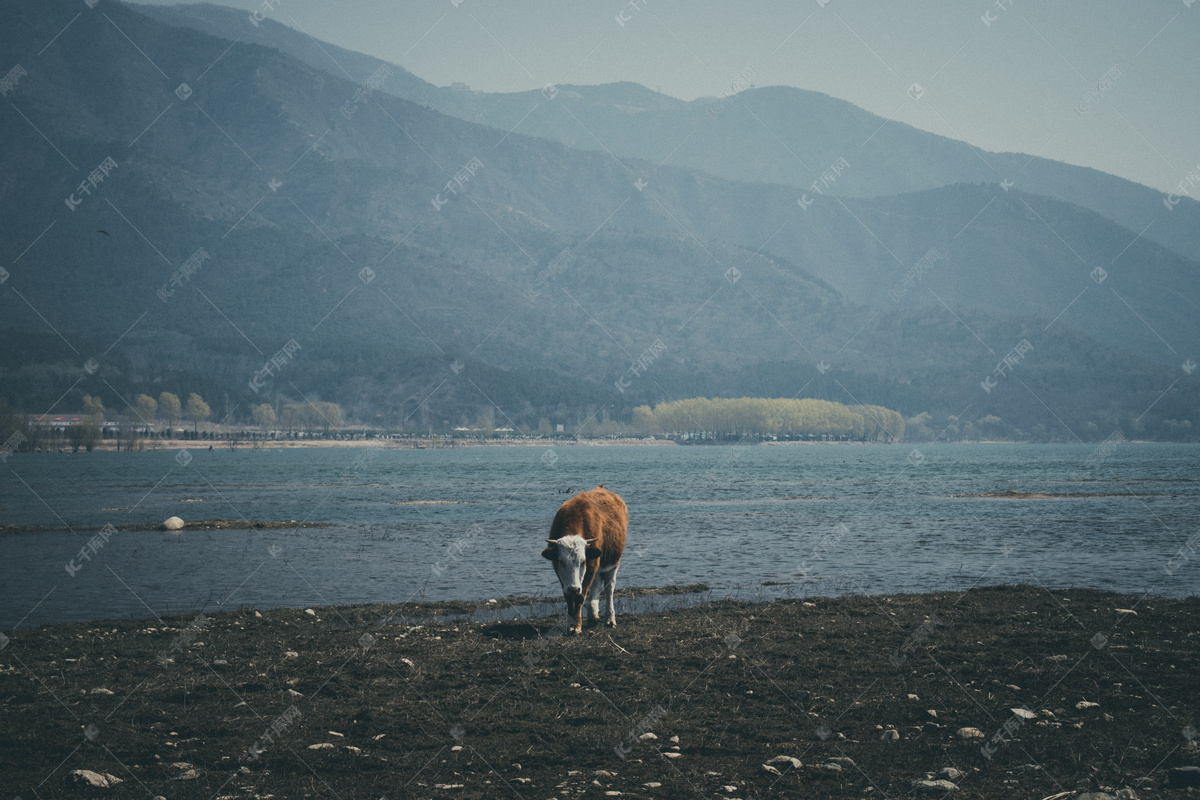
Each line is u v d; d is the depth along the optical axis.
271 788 8.77
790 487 74.94
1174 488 71.25
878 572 25.45
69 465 115.81
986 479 87.56
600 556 15.87
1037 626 16.30
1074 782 8.54
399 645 15.11
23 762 9.53
